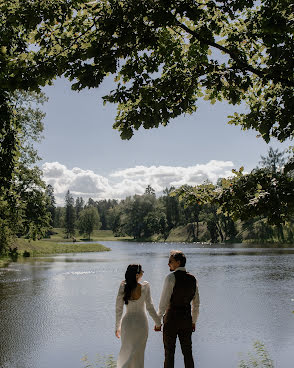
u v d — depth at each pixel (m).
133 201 144.25
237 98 5.17
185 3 4.34
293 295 15.34
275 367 6.98
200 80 5.11
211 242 97.75
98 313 12.09
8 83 4.42
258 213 5.10
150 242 116.06
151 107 4.88
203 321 10.79
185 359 5.38
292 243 75.19
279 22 4.09
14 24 4.46
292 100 5.06
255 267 27.91
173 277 5.48
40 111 31.11
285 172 5.14
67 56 4.44
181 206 129.00
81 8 4.57
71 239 138.00
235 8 4.44
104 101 4.81
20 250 49.50
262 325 10.24
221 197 5.79
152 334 9.77
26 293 16.50
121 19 4.30
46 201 33.31
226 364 7.19
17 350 8.16
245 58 5.54
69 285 19.12
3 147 11.11
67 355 7.80
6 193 16.20
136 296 5.46
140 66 4.93
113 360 7.46
